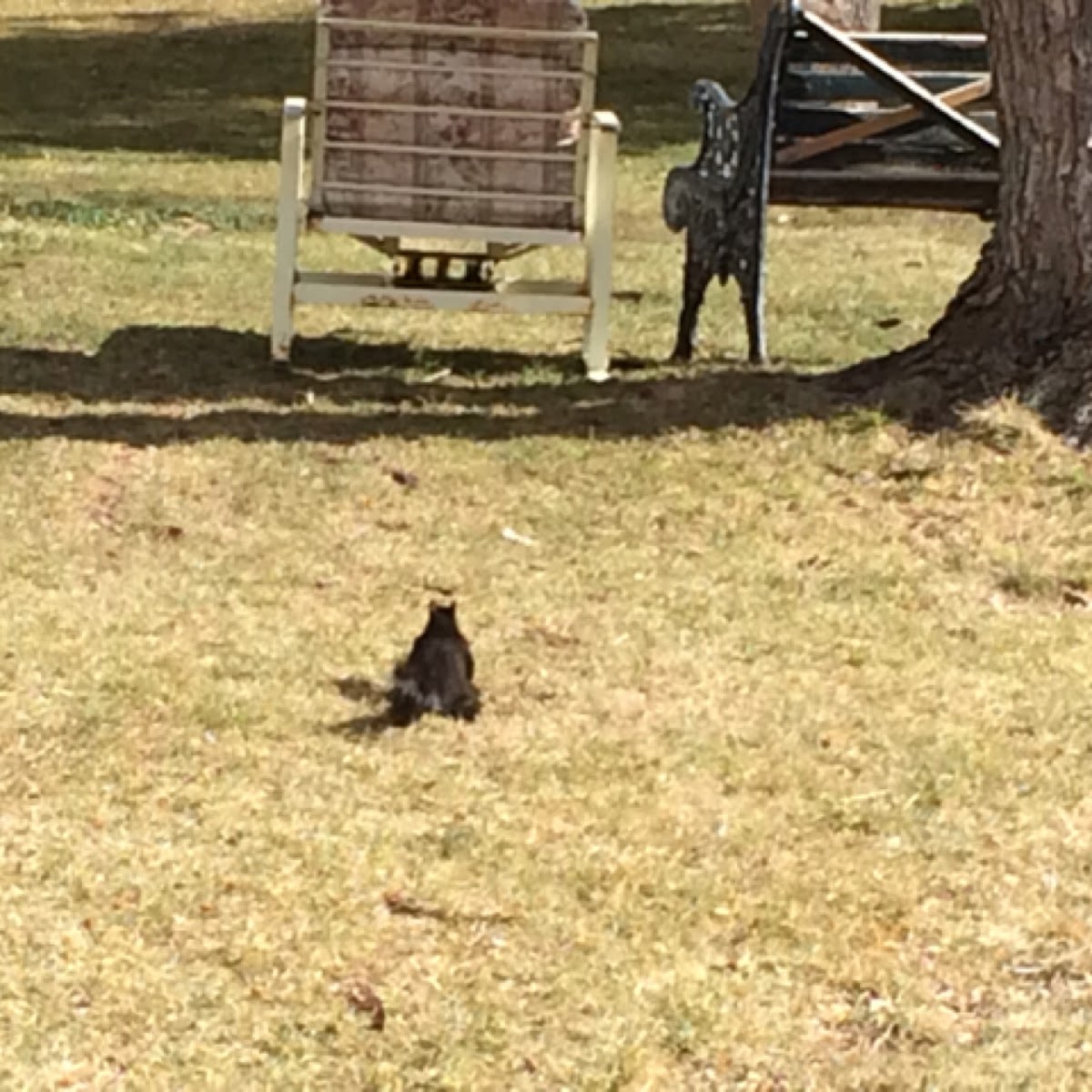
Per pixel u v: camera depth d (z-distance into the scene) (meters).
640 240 15.29
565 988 5.05
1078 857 5.82
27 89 24.16
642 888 5.53
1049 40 8.92
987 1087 4.72
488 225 10.47
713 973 5.16
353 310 12.14
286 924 5.28
